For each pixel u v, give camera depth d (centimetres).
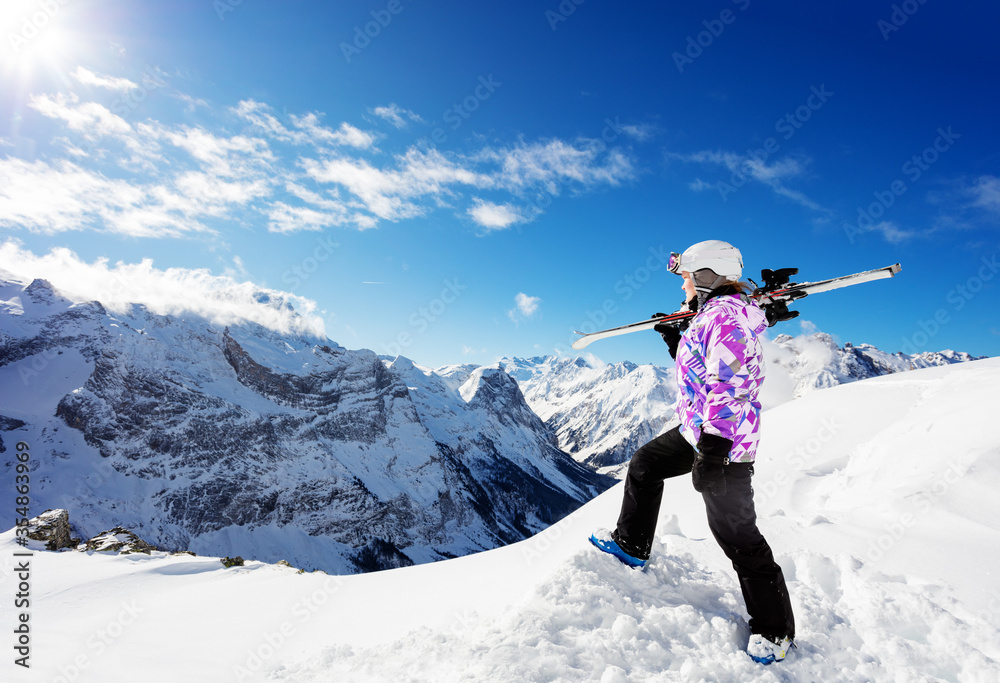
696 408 207
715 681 176
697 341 204
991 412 482
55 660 267
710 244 213
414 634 217
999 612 224
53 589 473
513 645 183
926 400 741
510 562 399
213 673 237
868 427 768
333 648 227
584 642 190
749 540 195
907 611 223
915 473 475
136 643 287
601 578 229
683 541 316
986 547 285
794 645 199
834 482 616
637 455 240
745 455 191
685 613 211
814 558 273
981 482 371
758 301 214
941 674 193
